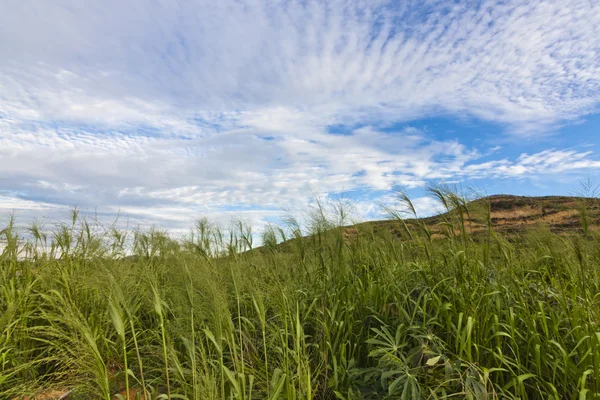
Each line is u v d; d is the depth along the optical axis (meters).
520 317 3.42
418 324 3.66
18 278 4.71
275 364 3.53
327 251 4.76
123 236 6.36
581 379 2.65
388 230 5.35
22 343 3.82
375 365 3.53
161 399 2.91
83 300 4.23
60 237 5.49
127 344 3.82
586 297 3.50
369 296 4.24
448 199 4.26
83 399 3.02
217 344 2.73
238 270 3.67
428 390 2.99
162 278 5.05
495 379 3.24
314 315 4.12
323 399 3.23
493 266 4.12
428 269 4.46
